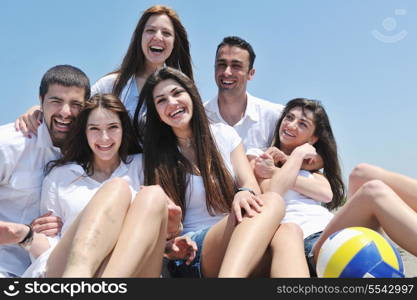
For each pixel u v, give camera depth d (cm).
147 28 406
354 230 308
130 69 412
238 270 305
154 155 349
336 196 387
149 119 353
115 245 304
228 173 349
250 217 318
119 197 307
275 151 375
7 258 333
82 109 342
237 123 412
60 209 338
